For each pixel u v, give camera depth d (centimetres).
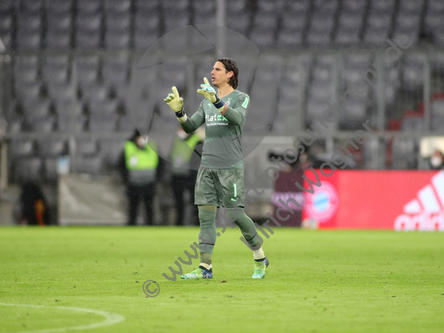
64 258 2681
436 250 3175
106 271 2147
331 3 6350
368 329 1122
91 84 5950
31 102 5834
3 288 1689
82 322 1177
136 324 1158
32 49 6109
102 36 6166
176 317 1232
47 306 1368
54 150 5572
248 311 1305
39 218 5378
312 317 1237
